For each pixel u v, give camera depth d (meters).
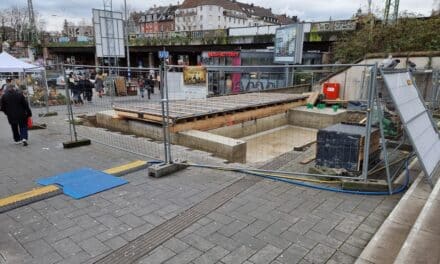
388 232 3.45
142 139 8.55
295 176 5.40
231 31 35.91
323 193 4.73
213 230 3.74
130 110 9.80
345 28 24.86
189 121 8.84
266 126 12.36
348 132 5.16
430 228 3.37
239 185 5.11
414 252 2.97
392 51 17.25
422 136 4.93
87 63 74.75
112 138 8.67
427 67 14.78
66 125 10.73
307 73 16.33
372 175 5.30
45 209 4.37
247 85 15.40
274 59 19.98
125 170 5.87
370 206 4.28
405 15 20.06
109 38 23.23
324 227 3.76
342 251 3.28
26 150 7.56
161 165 5.70
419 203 4.06
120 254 3.31
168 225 3.89
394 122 6.61
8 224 3.97
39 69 13.70
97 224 3.94
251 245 3.42
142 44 44.84
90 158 6.82
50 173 5.88
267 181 5.26
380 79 4.81
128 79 13.05
